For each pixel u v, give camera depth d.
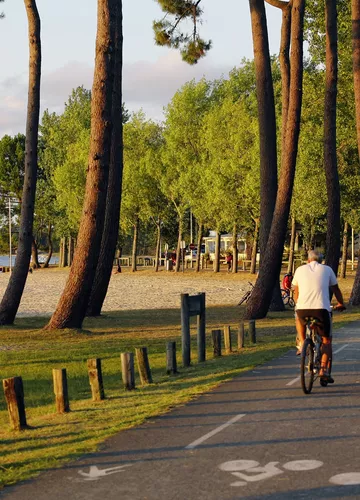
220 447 12.02
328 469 10.48
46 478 10.55
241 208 98.62
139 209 122.44
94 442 12.64
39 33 37.94
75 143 138.12
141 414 15.08
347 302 52.19
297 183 71.25
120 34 41.91
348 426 13.32
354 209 70.19
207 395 17.16
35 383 21.92
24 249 37.72
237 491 9.59
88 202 33.66
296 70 40.91
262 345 28.28
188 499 9.34
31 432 14.00
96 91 33.25
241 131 94.75
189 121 108.50
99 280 42.22
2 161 163.88
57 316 33.59
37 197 148.25
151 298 63.97
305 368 17.20
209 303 56.66
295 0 41.00
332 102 48.41
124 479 10.36
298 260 109.44
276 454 11.43
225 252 148.88
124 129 120.88
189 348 23.69
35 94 37.94
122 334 33.38
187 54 48.94
